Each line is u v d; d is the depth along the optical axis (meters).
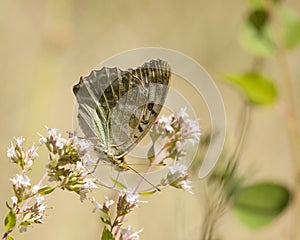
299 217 0.78
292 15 0.78
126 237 0.63
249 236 0.93
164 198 0.90
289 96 0.77
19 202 0.63
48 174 0.63
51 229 0.96
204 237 0.71
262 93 0.75
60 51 0.99
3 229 0.84
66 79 1.16
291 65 1.13
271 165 1.12
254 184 0.73
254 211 0.73
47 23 1.00
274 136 1.14
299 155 0.76
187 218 0.73
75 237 0.96
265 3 0.77
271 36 0.78
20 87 1.17
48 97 0.95
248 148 1.12
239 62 1.17
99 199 0.78
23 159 0.63
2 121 1.12
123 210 0.63
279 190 0.73
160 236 0.89
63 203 0.98
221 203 0.71
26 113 1.13
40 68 0.96
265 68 1.10
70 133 0.64
